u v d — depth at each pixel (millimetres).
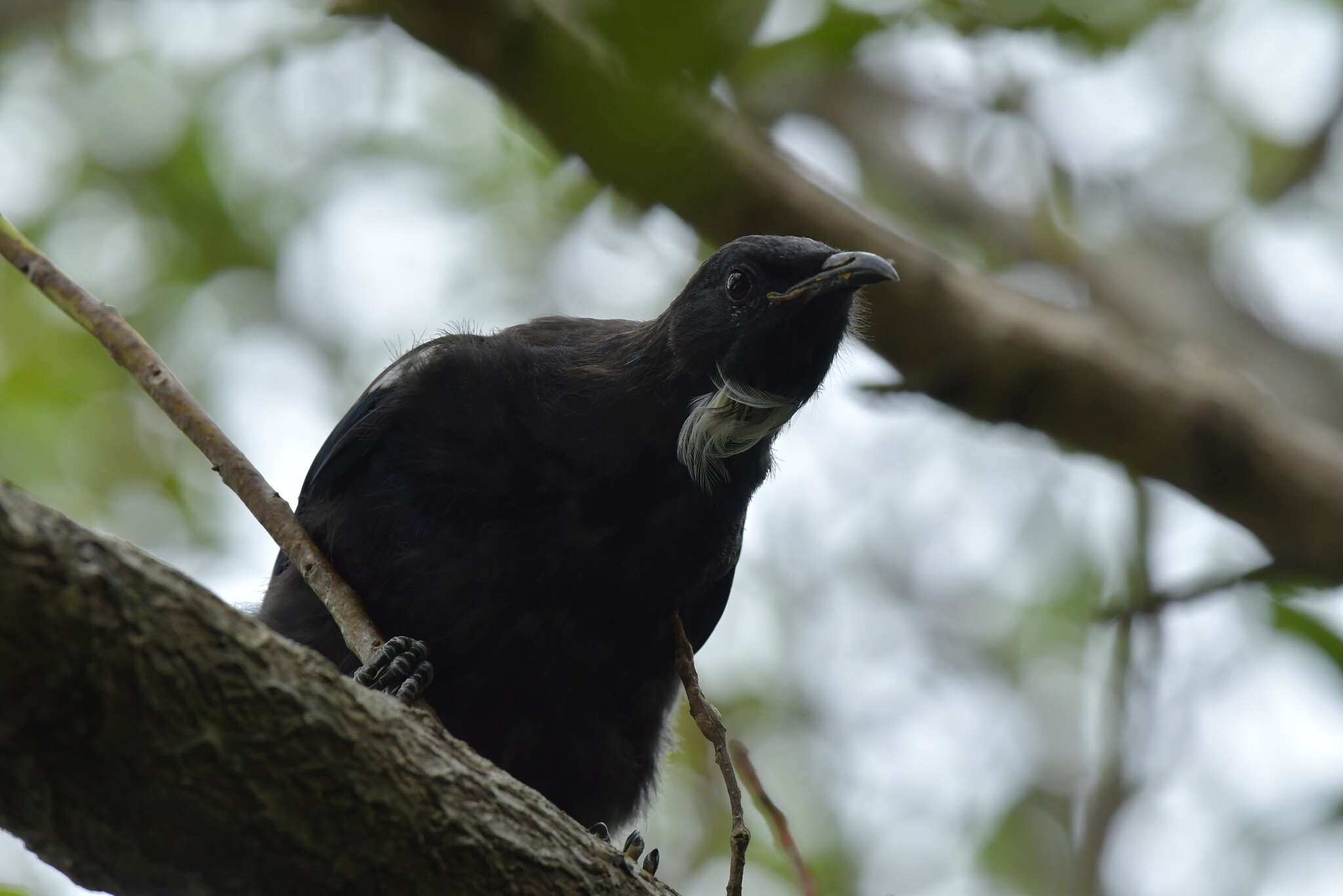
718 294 9906
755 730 18438
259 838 5602
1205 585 10836
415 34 8648
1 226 7871
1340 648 10570
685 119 8438
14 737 5035
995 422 10656
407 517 9820
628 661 10133
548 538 9734
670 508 9859
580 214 13734
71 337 17938
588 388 9945
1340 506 10086
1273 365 16953
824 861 17344
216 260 18906
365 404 10398
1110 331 10531
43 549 4941
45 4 18391
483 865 6336
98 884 5590
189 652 5344
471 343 10164
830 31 8719
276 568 11258
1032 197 16484
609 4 6637
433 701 9914
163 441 18031
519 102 8477
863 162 17031
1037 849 17797
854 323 10445
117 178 18906
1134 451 10461
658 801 11414
